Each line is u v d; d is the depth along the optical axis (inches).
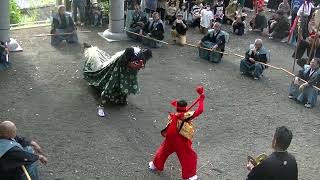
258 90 509.4
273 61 609.0
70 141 379.2
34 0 834.2
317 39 581.0
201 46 587.5
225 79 532.1
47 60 545.0
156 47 617.3
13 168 255.3
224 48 605.3
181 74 535.5
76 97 457.7
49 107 434.3
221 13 740.7
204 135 403.9
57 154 359.6
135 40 636.1
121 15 628.4
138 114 433.4
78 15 685.9
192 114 319.0
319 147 398.3
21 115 415.8
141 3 708.7
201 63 577.0
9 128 260.7
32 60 541.6
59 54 567.5
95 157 359.6
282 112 460.8
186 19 721.6
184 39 632.4
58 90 470.0
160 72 536.4
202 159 367.2
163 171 347.6
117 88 436.1
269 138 406.6
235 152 380.2
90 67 471.8
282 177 218.4
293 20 721.6
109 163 352.8
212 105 462.6
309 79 476.4
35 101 443.8
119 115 428.8
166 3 717.9
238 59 603.8
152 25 620.4
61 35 596.7
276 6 836.6
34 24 684.7
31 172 279.7
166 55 594.6
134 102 457.4
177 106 323.9
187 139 323.9
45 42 607.5
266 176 218.1
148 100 463.5
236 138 402.9
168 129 327.6
